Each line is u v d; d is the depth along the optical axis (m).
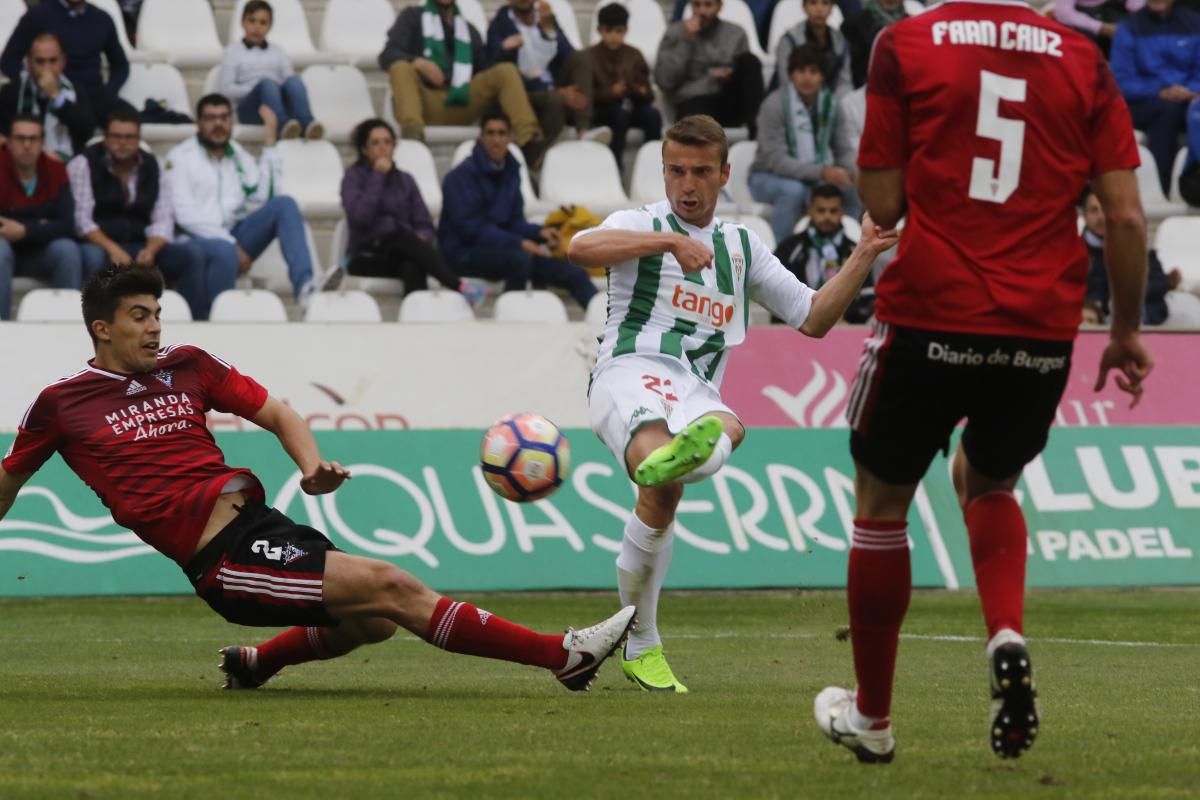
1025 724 12.50
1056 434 41.81
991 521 13.67
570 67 53.41
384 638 20.14
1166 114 55.59
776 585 39.31
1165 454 42.28
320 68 54.56
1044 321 13.12
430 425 39.88
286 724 16.66
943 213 13.22
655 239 19.42
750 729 16.36
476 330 40.59
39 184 43.97
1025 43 13.30
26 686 21.11
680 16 56.84
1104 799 12.07
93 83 49.34
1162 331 43.56
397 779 13.05
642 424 19.66
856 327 42.28
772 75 55.62
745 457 40.19
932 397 13.33
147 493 19.28
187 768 13.66
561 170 52.66
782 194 51.00
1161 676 23.23
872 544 13.58
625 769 13.57
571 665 19.39
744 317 20.86
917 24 13.46
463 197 47.56
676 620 33.50
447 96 52.81
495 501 38.88
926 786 12.62
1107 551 41.06
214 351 38.91
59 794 12.34
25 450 19.69
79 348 38.88
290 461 38.28
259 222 46.41
